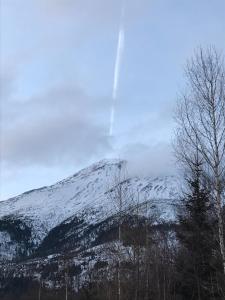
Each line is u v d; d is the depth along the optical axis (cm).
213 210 2044
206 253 2880
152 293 4316
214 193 2017
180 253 3591
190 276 3238
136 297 3984
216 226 2080
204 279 2977
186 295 3438
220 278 2167
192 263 3089
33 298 10106
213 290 2678
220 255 2070
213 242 2147
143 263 4262
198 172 2092
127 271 4088
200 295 3109
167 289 4253
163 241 4344
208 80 2097
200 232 2838
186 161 2127
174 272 3891
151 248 4288
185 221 3095
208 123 2064
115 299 4216
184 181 2777
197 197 2873
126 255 4091
